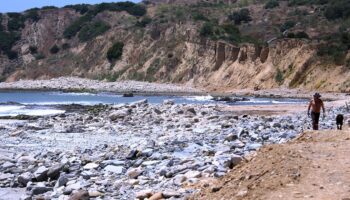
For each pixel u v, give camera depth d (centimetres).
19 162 2170
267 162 1245
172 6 16250
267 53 9719
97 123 3838
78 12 17250
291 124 3200
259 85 9312
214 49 10800
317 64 8812
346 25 11031
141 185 1620
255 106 5459
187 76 10981
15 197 1628
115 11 16375
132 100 7250
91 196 1498
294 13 13275
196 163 1806
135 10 16262
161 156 2086
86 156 2245
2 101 7188
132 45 12950
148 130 3366
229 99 6969
